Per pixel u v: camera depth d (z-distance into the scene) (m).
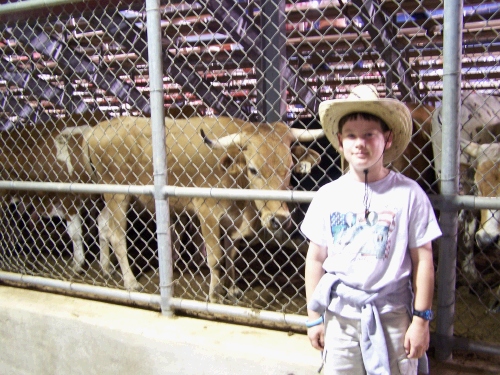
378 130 1.66
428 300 1.63
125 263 3.88
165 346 2.48
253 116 5.70
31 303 2.96
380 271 1.65
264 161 3.15
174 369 2.48
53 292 3.15
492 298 3.12
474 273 3.46
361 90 1.74
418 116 3.54
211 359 2.37
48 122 5.01
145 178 3.87
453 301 2.06
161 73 2.52
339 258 1.71
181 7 4.93
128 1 2.88
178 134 3.70
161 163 2.55
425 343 1.64
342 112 1.69
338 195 1.75
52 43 5.25
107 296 2.88
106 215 4.27
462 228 3.63
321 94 7.32
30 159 4.82
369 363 1.64
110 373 2.68
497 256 4.08
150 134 3.78
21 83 5.55
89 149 4.17
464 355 2.14
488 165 2.91
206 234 3.48
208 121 3.61
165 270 2.64
